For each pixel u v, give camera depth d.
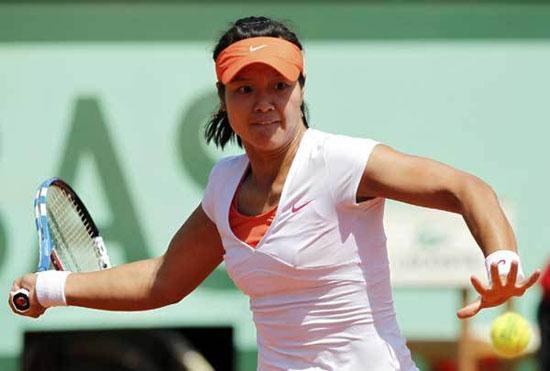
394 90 30.06
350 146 12.11
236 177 12.79
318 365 12.47
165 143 29.67
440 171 11.78
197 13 29.77
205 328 30.81
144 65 29.70
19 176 29.53
